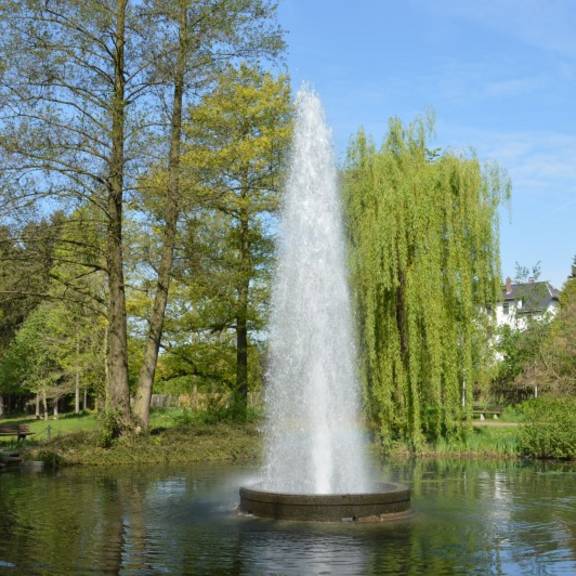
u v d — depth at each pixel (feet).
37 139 62.75
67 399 198.29
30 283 68.59
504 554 27.86
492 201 72.23
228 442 72.69
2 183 62.49
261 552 28.07
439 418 72.33
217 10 72.28
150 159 67.82
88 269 92.94
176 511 38.01
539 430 70.59
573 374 107.24
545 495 44.09
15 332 129.59
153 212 71.00
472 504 40.42
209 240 77.61
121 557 27.32
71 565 26.03
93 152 65.92
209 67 72.69
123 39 69.31
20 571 25.14
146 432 73.31
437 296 69.67
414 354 69.92
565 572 25.14
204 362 91.25
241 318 88.89
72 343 116.78
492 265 71.97
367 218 71.56
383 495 35.42
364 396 73.00
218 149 79.46
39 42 64.54
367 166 74.02
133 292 94.68
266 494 35.81
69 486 49.26
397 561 26.63
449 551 28.35
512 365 124.57
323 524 33.83
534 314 135.54
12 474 57.26
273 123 87.76
